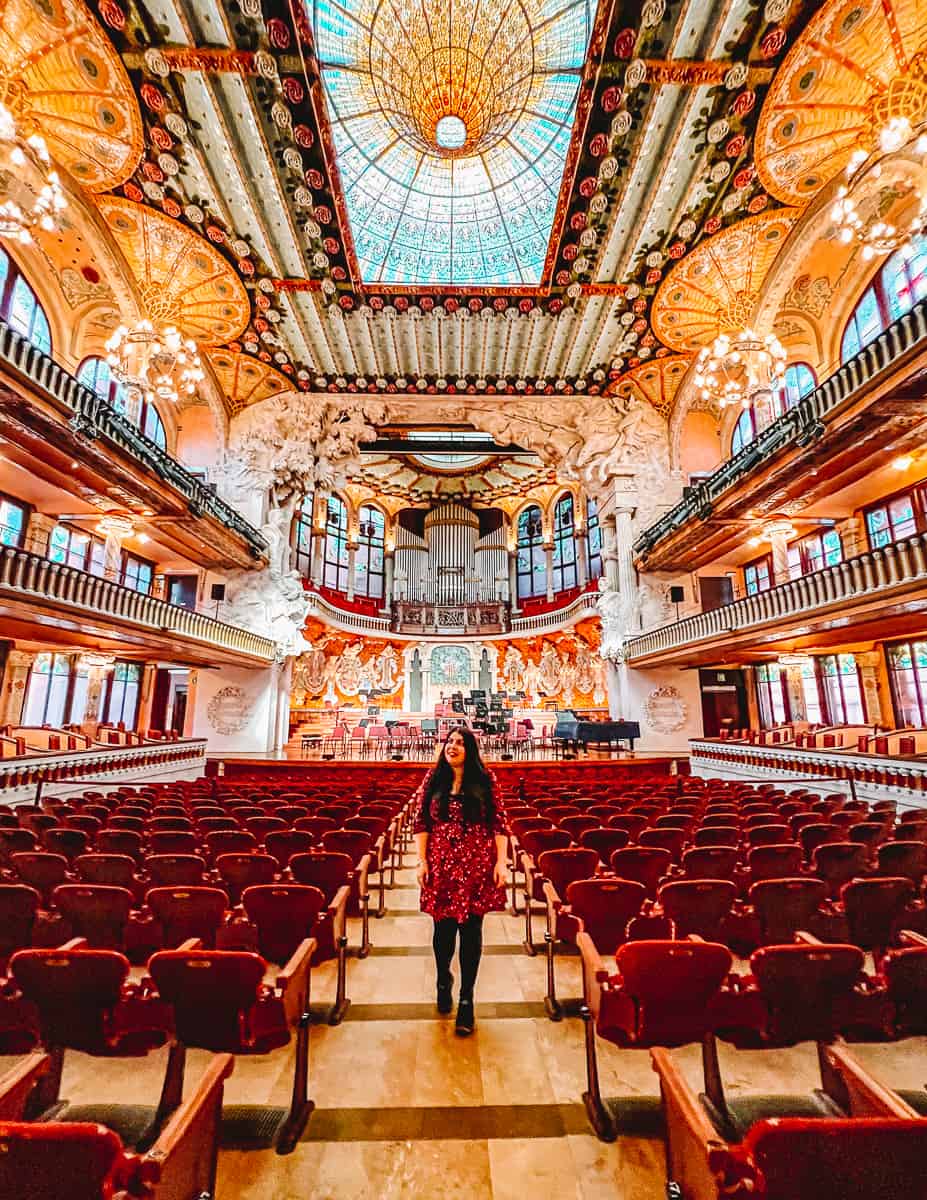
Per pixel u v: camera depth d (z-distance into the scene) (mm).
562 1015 3301
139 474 12641
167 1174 1371
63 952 2068
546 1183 2088
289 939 3000
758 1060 2834
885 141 8352
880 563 8875
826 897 3268
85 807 6625
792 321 15242
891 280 12828
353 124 12531
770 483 12352
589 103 10914
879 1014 2199
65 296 14344
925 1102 2314
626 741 19203
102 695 17094
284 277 14992
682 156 11711
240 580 19953
